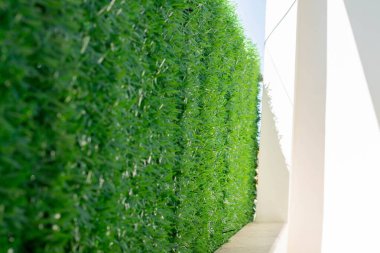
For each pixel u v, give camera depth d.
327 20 6.43
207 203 4.23
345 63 6.21
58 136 1.44
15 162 1.23
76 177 1.56
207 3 4.05
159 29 2.58
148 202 2.53
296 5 6.62
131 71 2.09
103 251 1.89
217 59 4.39
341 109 6.21
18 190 1.27
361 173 5.99
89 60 1.70
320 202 6.31
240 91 5.85
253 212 7.54
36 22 1.28
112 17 1.83
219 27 4.40
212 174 4.39
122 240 2.07
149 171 2.44
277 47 7.24
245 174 6.67
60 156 1.47
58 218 1.46
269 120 7.38
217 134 4.61
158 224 2.77
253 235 6.00
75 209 1.51
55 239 1.43
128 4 2.05
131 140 2.20
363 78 6.06
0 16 1.23
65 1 1.45
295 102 6.48
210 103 4.18
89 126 1.72
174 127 3.11
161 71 2.67
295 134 6.46
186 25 3.27
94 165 1.75
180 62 3.14
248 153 6.82
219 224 5.06
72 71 1.47
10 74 1.23
